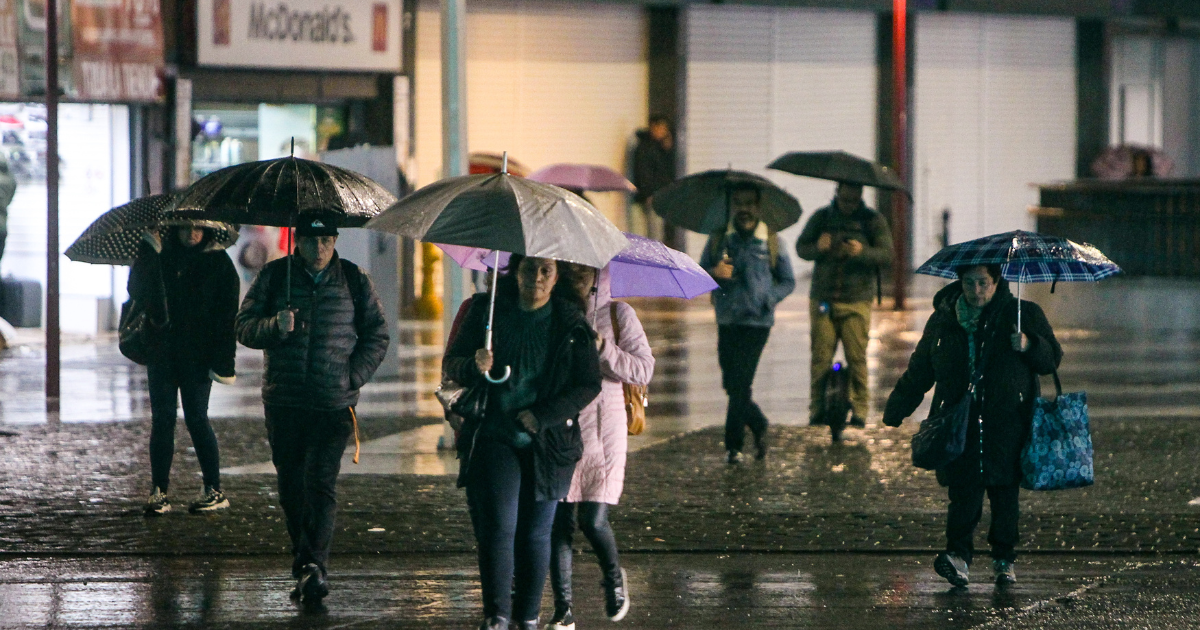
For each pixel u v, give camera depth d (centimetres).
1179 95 12219
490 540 2203
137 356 3153
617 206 9231
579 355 2214
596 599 2645
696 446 4153
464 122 4038
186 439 4134
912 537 3114
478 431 2203
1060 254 2586
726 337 3859
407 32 8050
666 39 9394
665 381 5525
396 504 3353
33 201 6550
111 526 3103
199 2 7000
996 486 2686
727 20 9600
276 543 2983
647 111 9400
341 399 2534
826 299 4244
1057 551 3014
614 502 2338
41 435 4134
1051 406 2634
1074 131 11231
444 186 2192
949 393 2641
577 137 9144
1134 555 3006
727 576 2805
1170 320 7175
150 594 2611
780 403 5034
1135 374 5750
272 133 7619
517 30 8881
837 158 4197
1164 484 3678
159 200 3094
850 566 2895
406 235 2102
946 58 10550
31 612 2486
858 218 4250
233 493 3434
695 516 3284
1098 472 3825
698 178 3962
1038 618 2500
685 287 2538
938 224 10581
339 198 2520
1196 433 4419
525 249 2066
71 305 6600
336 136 7844
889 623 2478
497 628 2198
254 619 2456
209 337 3134
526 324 2214
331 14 7519
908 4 10225
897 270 7988
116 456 3850
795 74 9912
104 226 3056
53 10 4688
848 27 10125
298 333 2519
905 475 3747
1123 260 7362
